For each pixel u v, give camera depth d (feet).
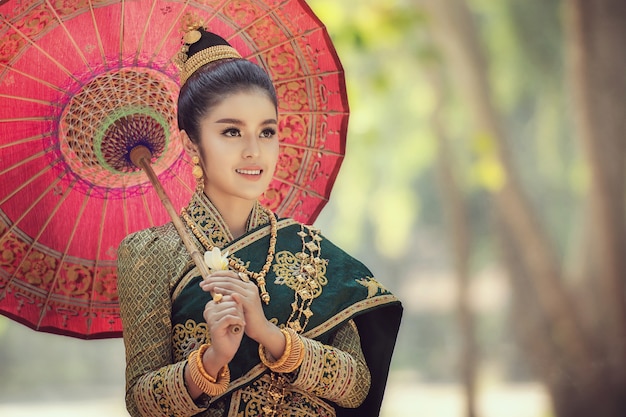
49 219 14.76
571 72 62.13
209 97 13.76
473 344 74.79
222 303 12.48
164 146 14.89
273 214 14.40
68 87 14.52
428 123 81.30
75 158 14.67
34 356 124.98
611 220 61.87
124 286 13.70
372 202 107.96
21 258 14.70
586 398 62.18
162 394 12.80
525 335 67.46
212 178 13.91
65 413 94.84
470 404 73.00
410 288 142.51
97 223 14.97
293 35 15.12
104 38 14.44
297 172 15.53
